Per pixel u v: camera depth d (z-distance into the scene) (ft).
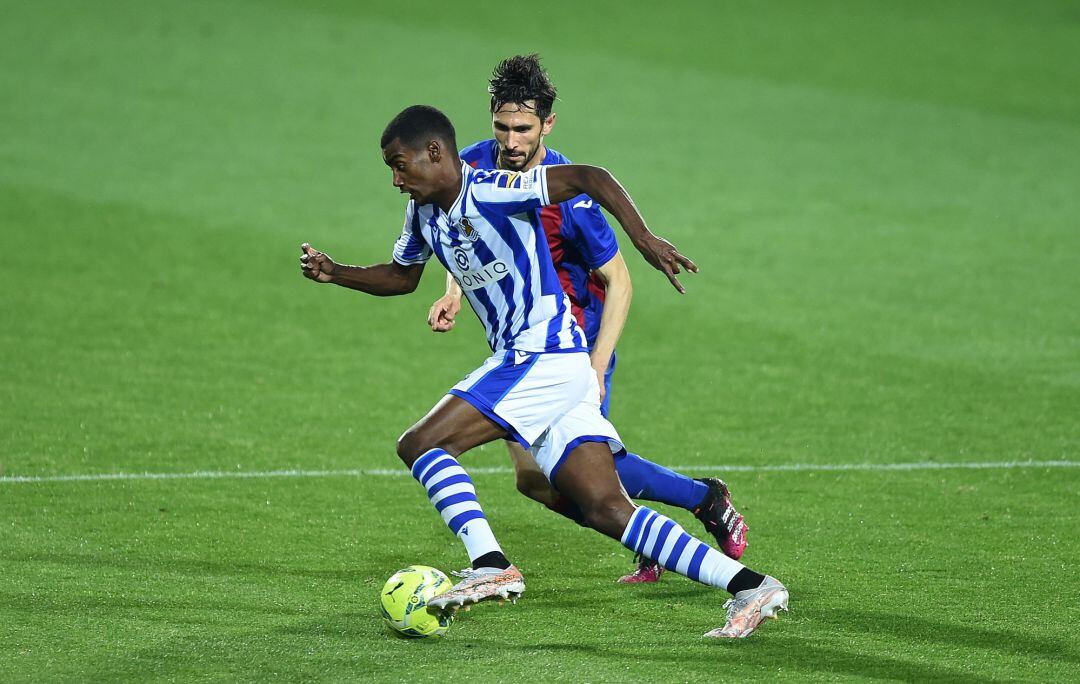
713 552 45.65
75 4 232.73
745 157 160.56
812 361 93.81
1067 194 146.20
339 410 81.87
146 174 143.23
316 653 44.75
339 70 197.57
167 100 176.45
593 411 48.34
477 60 207.72
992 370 91.61
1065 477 70.03
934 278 115.85
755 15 250.16
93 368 88.53
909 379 89.66
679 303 108.27
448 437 47.29
